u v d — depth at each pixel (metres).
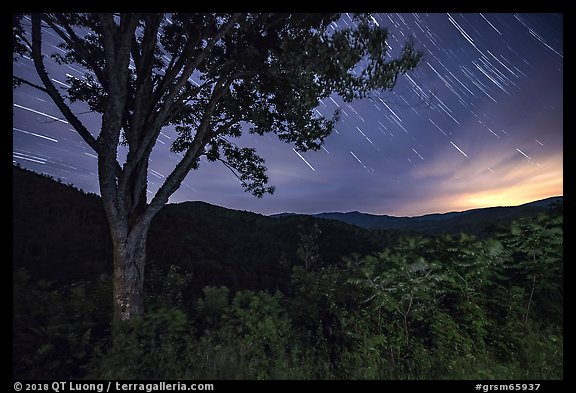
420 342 5.33
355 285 6.43
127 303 6.28
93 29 8.03
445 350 5.11
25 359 4.63
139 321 5.12
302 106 6.98
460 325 5.53
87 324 5.74
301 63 6.45
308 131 7.94
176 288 9.13
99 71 7.58
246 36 7.98
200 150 7.61
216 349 4.91
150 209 6.55
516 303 5.71
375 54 6.20
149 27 7.28
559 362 4.50
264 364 4.73
